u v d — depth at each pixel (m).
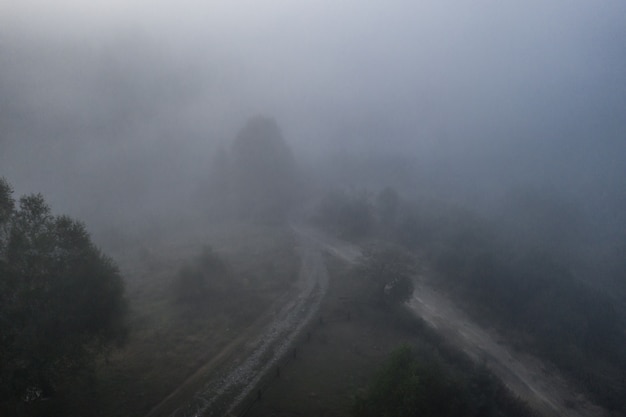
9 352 19.66
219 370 29.31
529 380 39.78
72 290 22.80
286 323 38.28
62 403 23.69
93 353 24.72
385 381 22.58
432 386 22.30
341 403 26.59
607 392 39.06
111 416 23.45
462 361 37.06
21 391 20.44
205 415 24.41
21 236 21.41
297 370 30.34
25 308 20.86
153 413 24.17
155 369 28.64
